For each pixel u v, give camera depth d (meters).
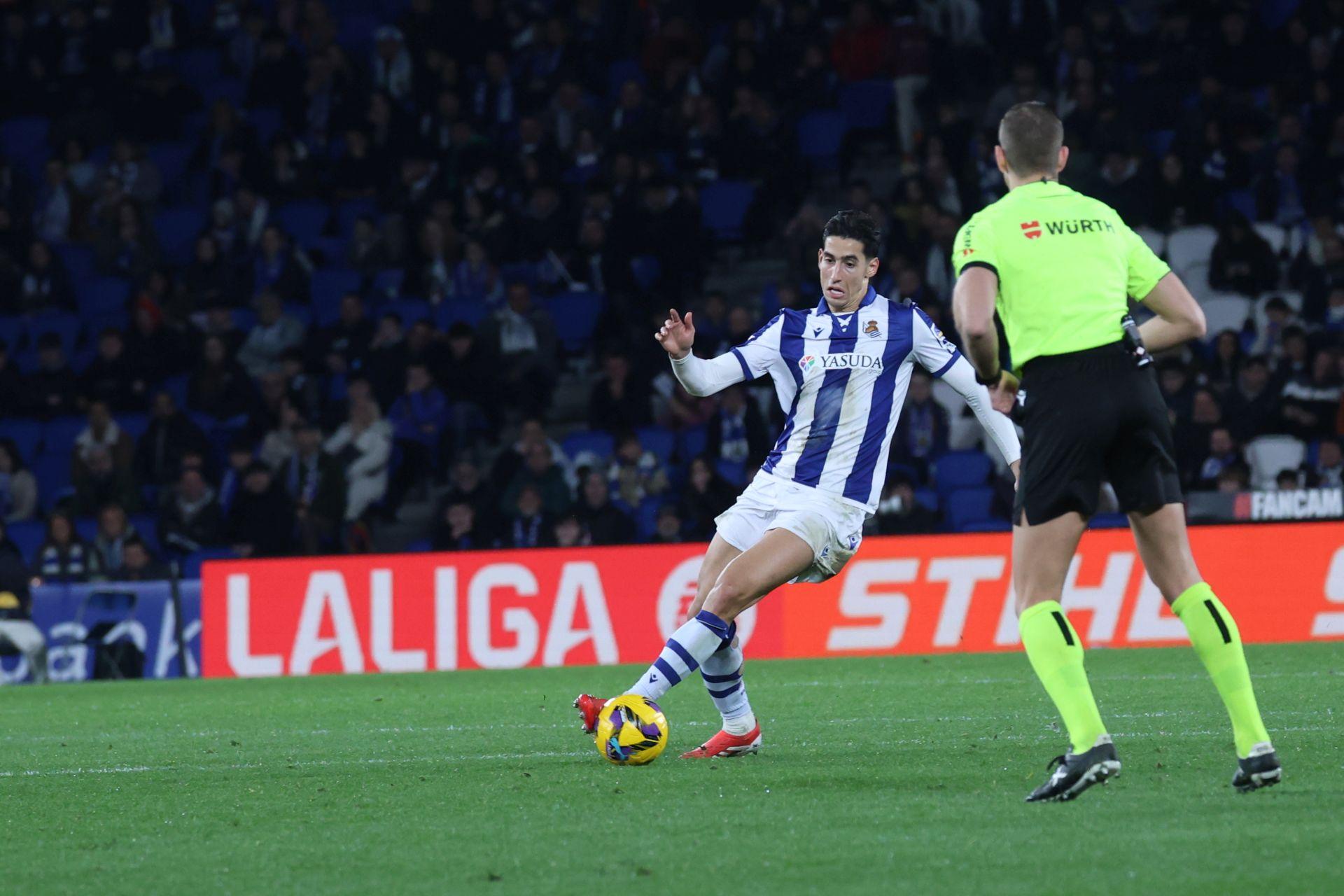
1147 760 19.47
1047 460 15.98
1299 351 49.06
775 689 32.22
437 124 63.91
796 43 62.25
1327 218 53.56
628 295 57.97
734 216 60.97
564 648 42.19
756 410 49.66
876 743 22.50
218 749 24.84
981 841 14.30
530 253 60.31
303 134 67.00
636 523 49.12
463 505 49.38
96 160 68.69
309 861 14.60
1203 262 54.84
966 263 16.28
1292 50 59.06
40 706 34.62
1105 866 13.12
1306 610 40.59
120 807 18.64
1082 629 40.31
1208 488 47.03
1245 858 13.26
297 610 42.91
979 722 25.08
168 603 43.53
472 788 19.11
